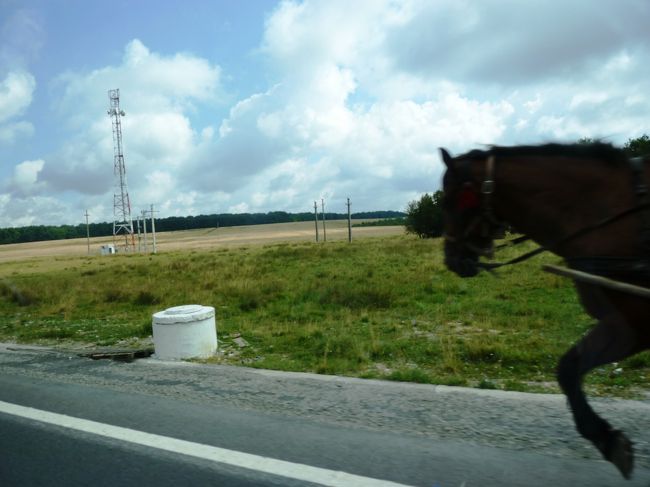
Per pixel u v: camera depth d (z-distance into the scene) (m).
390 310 11.06
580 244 2.98
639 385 5.39
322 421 4.61
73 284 20.48
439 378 5.96
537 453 3.72
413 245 30.33
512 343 7.53
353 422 4.55
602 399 4.86
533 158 3.21
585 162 3.08
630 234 2.80
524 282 13.88
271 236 92.00
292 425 4.53
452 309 10.59
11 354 8.48
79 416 5.00
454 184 3.33
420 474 3.48
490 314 9.93
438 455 3.76
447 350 7.19
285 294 13.99
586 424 2.88
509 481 3.33
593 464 3.52
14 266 42.69
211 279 17.92
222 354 7.93
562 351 6.86
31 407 5.34
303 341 8.47
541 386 5.57
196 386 5.99
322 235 85.62
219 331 9.65
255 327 9.98
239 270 21.00
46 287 19.45
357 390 5.55
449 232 3.40
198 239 95.38
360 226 125.62
